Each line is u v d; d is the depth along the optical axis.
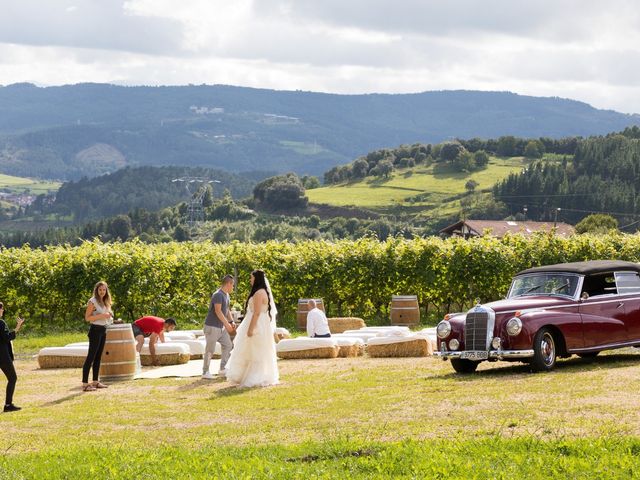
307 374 17.48
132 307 32.84
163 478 8.73
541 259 33.12
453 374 15.99
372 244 33.78
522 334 15.31
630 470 8.17
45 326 32.16
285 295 33.94
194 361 21.02
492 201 166.88
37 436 12.20
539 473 8.25
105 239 165.88
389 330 23.66
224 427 12.14
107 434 12.14
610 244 33.66
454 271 33.03
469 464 8.45
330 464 8.97
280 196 182.62
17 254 32.25
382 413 12.27
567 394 12.62
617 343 16.30
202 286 33.72
